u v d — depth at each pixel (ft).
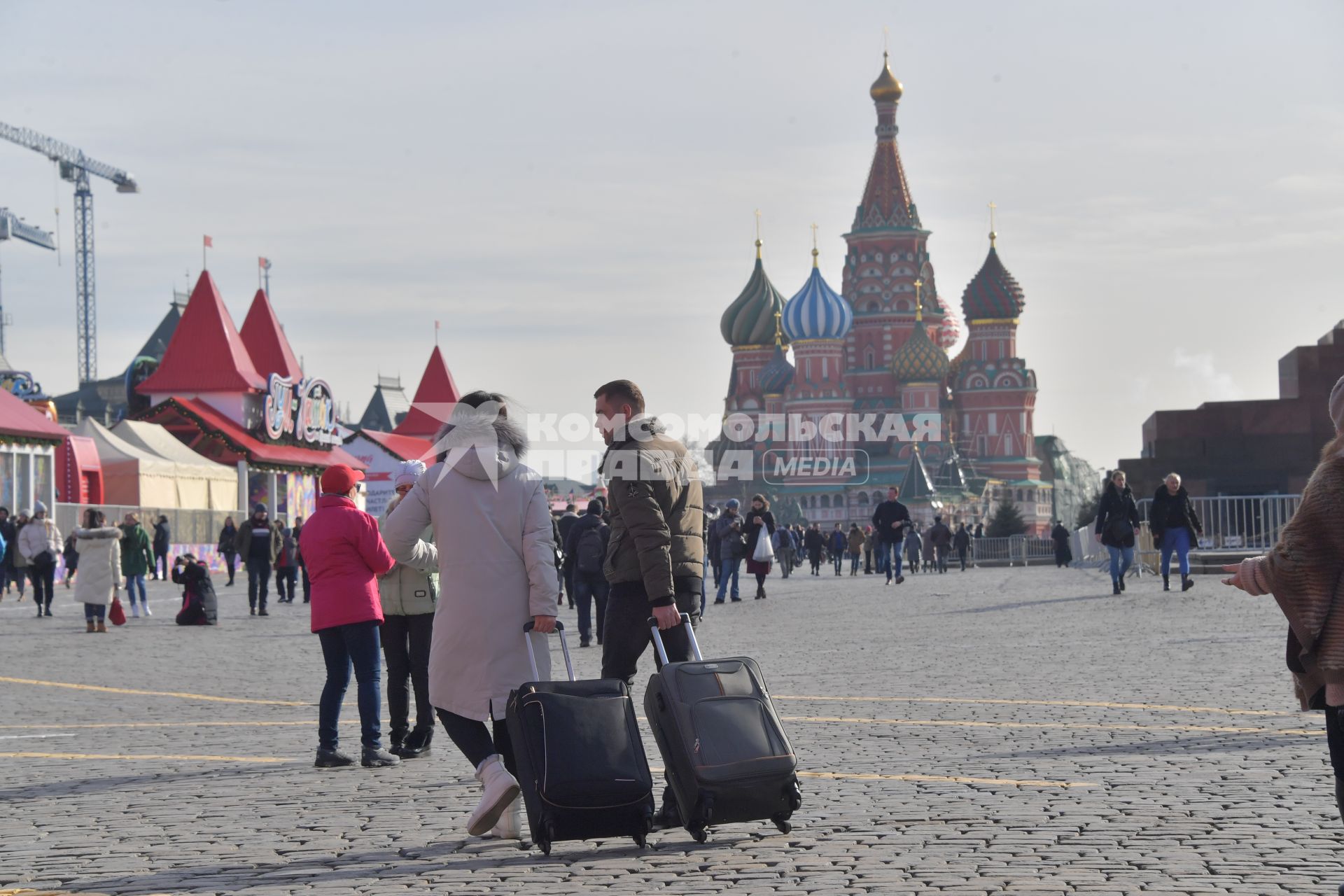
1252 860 21.42
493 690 23.79
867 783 29.01
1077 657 54.19
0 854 24.39
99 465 166.91
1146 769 29.63
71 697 50.24
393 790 30.32
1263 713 37.47
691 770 22.04
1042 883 20.26
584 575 70.79
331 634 33.99
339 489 34.19
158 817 27.58
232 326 235.61
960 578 151.33
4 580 120.98
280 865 23.00
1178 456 159.53
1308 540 17.26
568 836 22.06
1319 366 155.43
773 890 20.34
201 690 52.29
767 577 180.04
